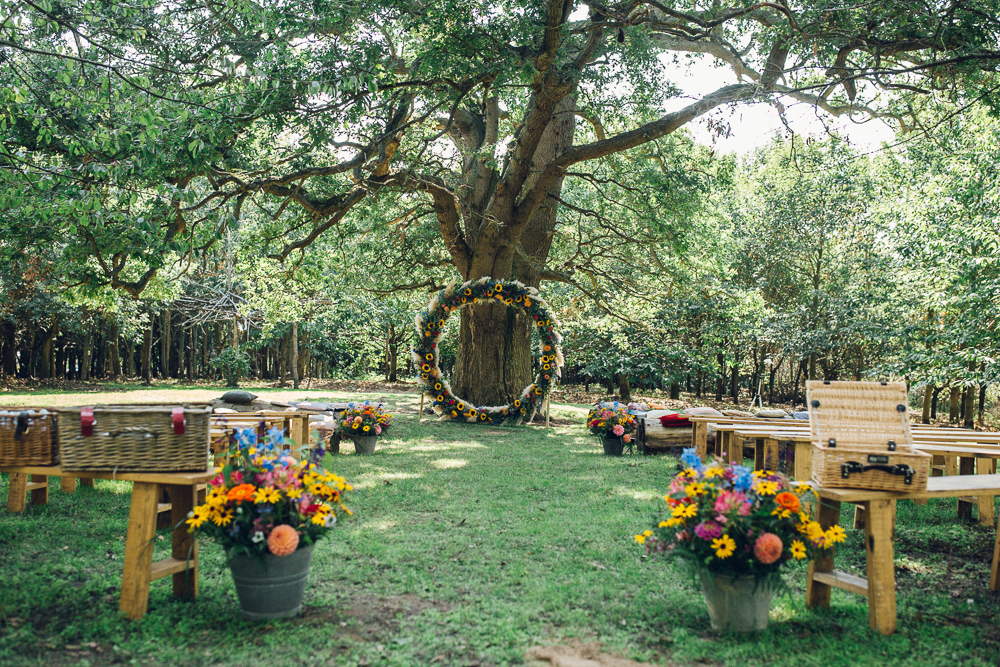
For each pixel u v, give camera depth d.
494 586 4.50
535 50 10.73
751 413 11.41
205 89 10.01
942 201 15.18
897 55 10.90
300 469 4.01
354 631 3.74
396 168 15.49
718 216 18.05
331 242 18.72
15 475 6.09
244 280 25.06
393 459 9.84
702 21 9.55
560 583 4.59
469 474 8.64
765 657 3.50
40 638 3.49
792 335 23.58
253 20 8.33
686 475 4.01
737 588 3.79
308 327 27.84
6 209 8.77
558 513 6.55
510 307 16.53
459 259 16.08
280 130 10.16
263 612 3.82
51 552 4.94
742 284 25.09
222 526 3.73
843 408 4.28
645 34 11.45
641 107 12.93
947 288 15.19
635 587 4.56
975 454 6.29
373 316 28.30
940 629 3.94
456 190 14.91
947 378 15.41
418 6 9.79
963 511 6.88
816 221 24.08
